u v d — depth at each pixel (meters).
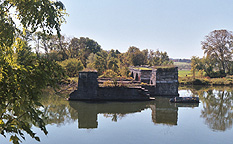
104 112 20.34
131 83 32.06
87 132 14.32
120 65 57.72
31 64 4.57
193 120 17.70
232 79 50.91
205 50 61.28
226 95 32.25
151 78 32.31
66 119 17.73
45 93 28.72
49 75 4.67
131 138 13.21
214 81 48.66
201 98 29.16
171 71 29.94
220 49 59.62
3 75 4.05
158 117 18.53
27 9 4.65
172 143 12.36
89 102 24.47
